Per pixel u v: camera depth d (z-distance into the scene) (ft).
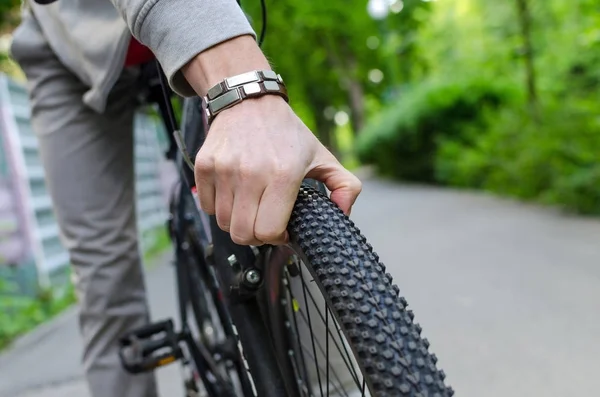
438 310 11.48
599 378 7.97
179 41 3.16
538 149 23.68
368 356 2.57
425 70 64.34
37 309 17.29
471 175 32.96
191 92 3.43
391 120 43.88
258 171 2.87
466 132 37.37
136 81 5.88
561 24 29.04
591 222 18.06
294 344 4.08
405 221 23.63
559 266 13.50
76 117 5.95
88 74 5.23
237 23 3.16
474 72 40.45
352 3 69.00
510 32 34.63
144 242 26.94
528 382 8.07
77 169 5.96
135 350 5.91
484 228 19.43
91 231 6.04
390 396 2.48
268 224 2.88
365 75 78.07
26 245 18.89
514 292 11.96
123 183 6.18
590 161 20.70
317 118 104.73
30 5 5.99
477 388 8.07
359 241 2.97
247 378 4.39
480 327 10.30
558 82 27.27
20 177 19.08
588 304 10.79
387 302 2.71
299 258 3.38
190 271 6.81
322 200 3.13
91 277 6.07
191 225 6.29
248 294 3.98
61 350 13.20
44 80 5.96
